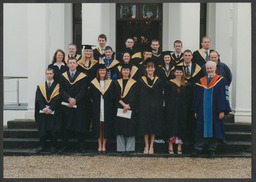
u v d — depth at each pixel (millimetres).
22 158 6637
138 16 10500
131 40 7957
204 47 7586
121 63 7582
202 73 7133
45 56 8164
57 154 6879
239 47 8062
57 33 10258
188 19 8164
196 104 6738
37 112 6941
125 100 6832
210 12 10031
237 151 7082
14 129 7711
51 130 6824
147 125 6781
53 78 7215
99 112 6812
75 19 10523
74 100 6707
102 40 7656
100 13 8547
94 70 7336
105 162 6332
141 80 6938
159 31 10523
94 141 7238
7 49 10828
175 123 6793
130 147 6840
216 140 6754
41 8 8148
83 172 5715
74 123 6773
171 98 6879
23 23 10820
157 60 7309
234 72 8188
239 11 8039
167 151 7148
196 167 6062
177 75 6895
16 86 10922
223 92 6594
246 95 8055
